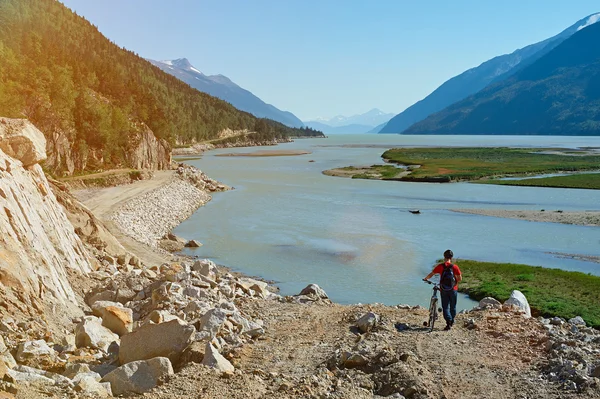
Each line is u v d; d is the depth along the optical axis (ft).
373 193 295.89
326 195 285.84
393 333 57.72
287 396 37.45
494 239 176.45
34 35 418.72
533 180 351.25
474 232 187.73
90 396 33.88
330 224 200.44
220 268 135.13
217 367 42.32
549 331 55.62
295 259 147.02
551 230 192.44
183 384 37.93
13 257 54.80
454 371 44.70
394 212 230.07
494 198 276.41
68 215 102.27
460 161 504.02
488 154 601.21
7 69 295.89
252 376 41.09
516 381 42.22
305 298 88.17
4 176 64.39
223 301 72.28
